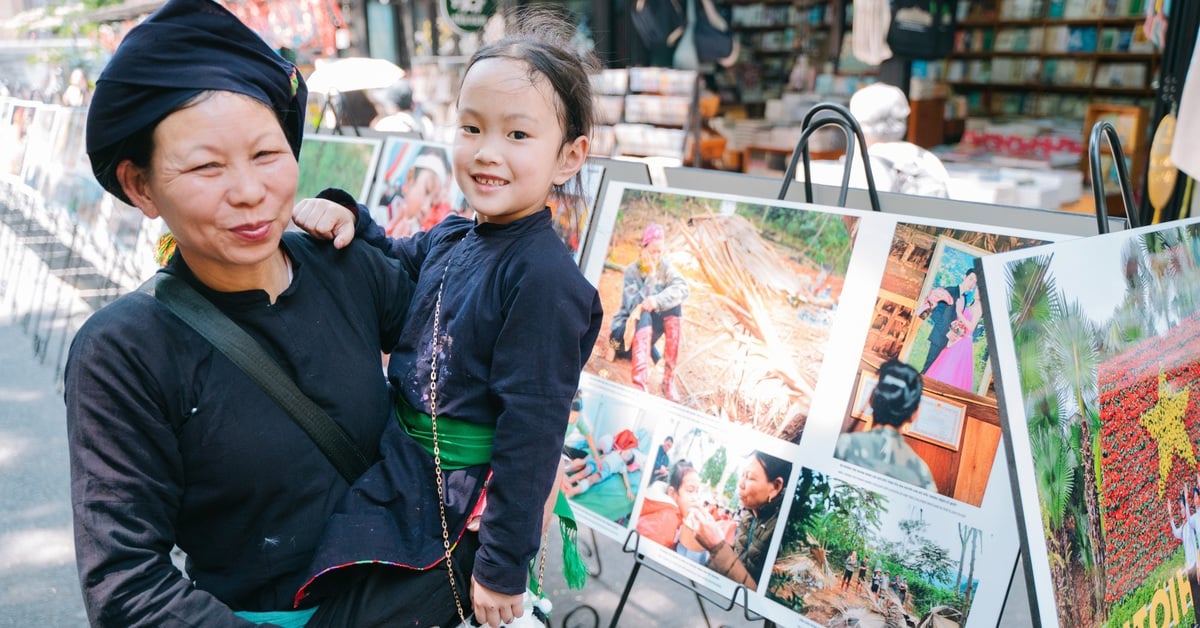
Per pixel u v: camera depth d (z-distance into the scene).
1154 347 1.27
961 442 1.39
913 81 5.80
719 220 1.77
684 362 1.77
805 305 1.61
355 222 1.32
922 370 1.45
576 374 1.13
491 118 1.13
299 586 1.11
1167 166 3.27
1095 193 1.35
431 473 1.16
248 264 1.02
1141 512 1.22
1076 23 6.05
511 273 1.13
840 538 1.50
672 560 1.72
